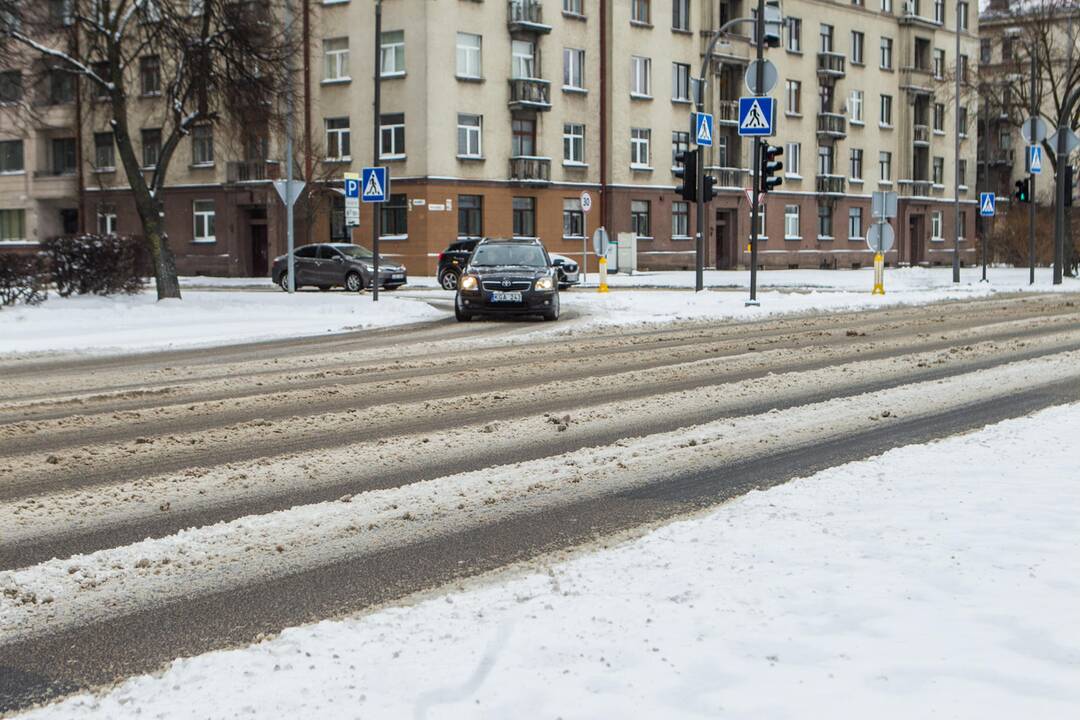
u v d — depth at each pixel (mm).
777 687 3430
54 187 58219
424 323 23047
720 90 62188
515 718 3299
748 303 27266
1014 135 90000
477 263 23797
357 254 40062
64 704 3742
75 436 9492
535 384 12703
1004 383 12117
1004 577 4559
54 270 27922
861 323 21609
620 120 56250
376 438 9266
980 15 86812
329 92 51219
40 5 28250
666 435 9188
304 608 4910
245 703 3605
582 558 5340
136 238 29562
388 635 4281
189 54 27812
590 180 55500
